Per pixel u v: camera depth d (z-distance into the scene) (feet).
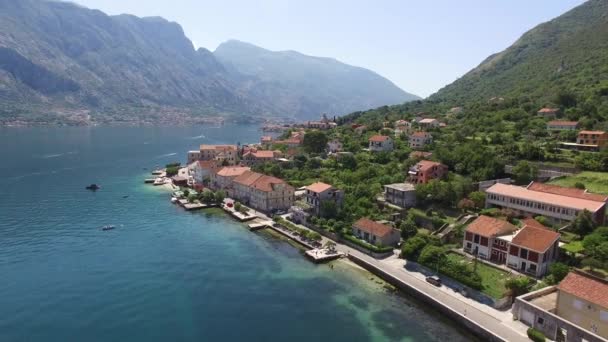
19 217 399.24
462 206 345.31
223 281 274.77
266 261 310.24
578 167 391.04
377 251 305.73
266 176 481.46
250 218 415.44
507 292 232.94
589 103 574.15
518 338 199.52
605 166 379.96
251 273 288.10
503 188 347.36
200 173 577.02
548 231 260.01
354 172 488.85
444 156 449.89
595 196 303.27
